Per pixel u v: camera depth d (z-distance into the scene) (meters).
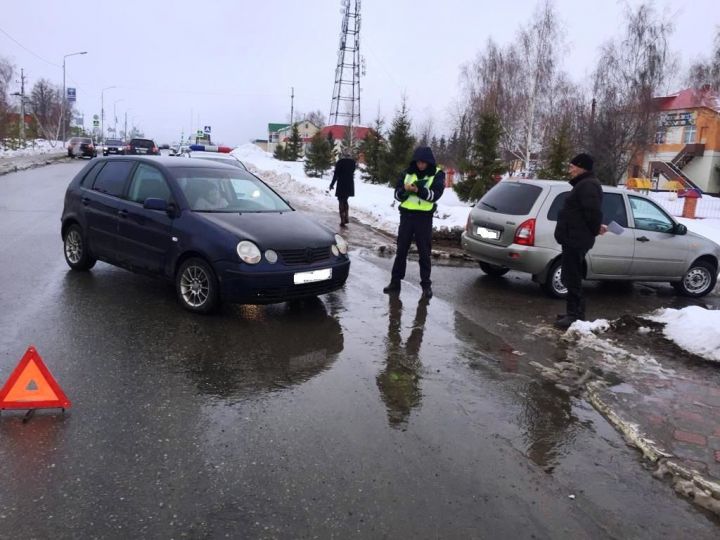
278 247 5.94
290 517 2.83
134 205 6.75
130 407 3.89
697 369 5.21
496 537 2.77
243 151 60.84
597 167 28.66
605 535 2.84
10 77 60.47
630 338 6.03
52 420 3.66
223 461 3.29
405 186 7.17
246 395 4.17
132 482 3.04
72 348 4.87
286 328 5.76
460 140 40.47
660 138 37.47
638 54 31.80
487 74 38.69
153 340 5.19
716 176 41.41
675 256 8.76
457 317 6.59
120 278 7.39
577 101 34.91
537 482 3.28
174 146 86.12
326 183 26.78
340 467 3.30
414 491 3.11
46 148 58.00
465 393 4.46
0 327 5.25
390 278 8.43
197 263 5.96
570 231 6.36
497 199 8.55
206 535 2.67
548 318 6.82
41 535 2.61
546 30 34.34
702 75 32.94
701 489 3.26
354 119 53.84
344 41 53.50
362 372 4.75
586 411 4.29
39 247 9.06
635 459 3.63
